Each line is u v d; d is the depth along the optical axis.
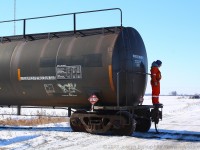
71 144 11.22
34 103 14.99
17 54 14.73
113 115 13.15
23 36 15.43
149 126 14.66
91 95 13.15
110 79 12.68
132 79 13.62
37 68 14.12
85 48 13.35
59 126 17.48
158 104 14.05
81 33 14.19
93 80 13.02
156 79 14.08
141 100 14.48
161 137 13.04
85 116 13.75
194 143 11.62
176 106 47.38
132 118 13.10
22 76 14.48
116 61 12.86
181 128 16.92
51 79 13.86
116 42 12.93
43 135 13.29
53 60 13.83
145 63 14.67
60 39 14.38
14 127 16.36
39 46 14.48
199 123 19.78
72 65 13.44
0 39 15.96
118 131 13.39
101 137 12.79
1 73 14.95
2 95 15.30
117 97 12.89
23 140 12.15
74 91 13.52
